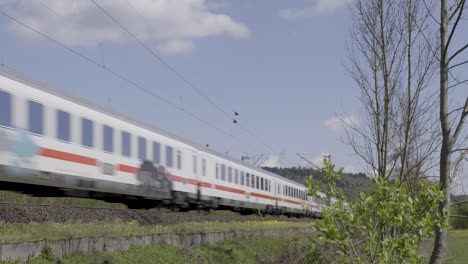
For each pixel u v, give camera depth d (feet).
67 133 51.49
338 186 26.96
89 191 57.36
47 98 48.91
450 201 26.45
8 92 43.93
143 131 66.95
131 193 63.36
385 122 46.42
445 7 26.40
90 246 36.04
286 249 66.39
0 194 64.90
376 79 47.80
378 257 25.32
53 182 49.37
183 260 44.19
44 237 32.55
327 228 25.16
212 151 94.58
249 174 115.24
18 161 44.73
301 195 163.43
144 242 42.78
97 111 57.36
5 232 33.55
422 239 25.31
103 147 57.52
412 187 39.32
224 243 57.77
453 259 57.57
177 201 76.69
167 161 73.05
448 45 25.90
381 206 25.16
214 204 93.50
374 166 47.11
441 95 25.98
